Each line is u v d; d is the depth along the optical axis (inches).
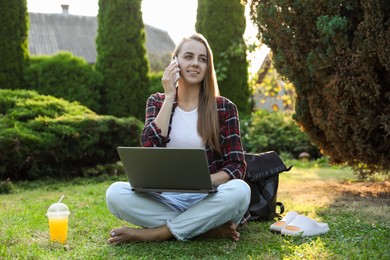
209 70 116.0
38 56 363.6
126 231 107.9
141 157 101.8
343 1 159.5
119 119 275.1
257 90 427.8
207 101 115.0
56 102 276.8
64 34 969.5
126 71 365.1
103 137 268.2
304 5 166.6
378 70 160.1
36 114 263.9
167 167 101.4
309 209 154.2
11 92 279.4
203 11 381.1
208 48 116.0
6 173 245.6
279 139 378.3
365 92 159.8
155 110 119.3
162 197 111.3
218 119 115.4
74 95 352.5
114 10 364.8
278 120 392.2
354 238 110.5
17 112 261.0
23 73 343.6
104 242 111.3
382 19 153.6
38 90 346.6
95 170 277.7
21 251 102.0
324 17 159.9
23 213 148.7
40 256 97.9
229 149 114.7
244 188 105.8
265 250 103.3
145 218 109.3
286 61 181.3
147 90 373.4
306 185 221.8
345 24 157.9
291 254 99.4
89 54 928.3
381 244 104.1
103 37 367.9
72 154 258.1
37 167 250.5
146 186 107.2
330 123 174.2
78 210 155.6
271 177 140.3
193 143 113.6
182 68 114.3
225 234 111.7
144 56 373.4
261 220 138.1
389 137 165.6
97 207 160.7
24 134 240.5
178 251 101.0
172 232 106.4
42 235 117.9
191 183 103.2
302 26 171.8
